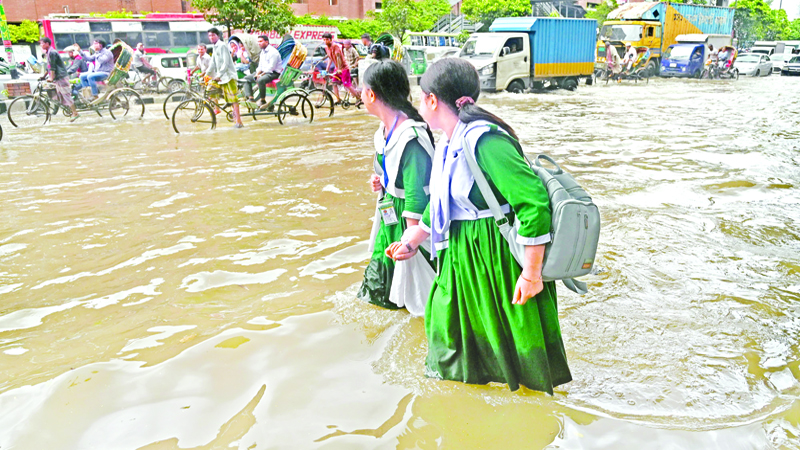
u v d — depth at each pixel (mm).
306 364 2764
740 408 2359
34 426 2318
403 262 3084
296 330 3105
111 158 8109
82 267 4086
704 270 3838
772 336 2965
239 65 14734
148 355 2873
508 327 2359
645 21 28812
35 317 3340
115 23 22984
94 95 13188
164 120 12734
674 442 2137
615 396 2443
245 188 6227
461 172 2262
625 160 7605
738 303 3340
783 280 3676
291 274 3922
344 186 6270
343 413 2365
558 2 45781
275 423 2311
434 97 2305
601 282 3650
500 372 2457
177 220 5125
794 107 14891
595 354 2791
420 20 32844
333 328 3125
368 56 12727
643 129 10719
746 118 12453
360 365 2752
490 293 2330
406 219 3119
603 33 29547
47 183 6547
